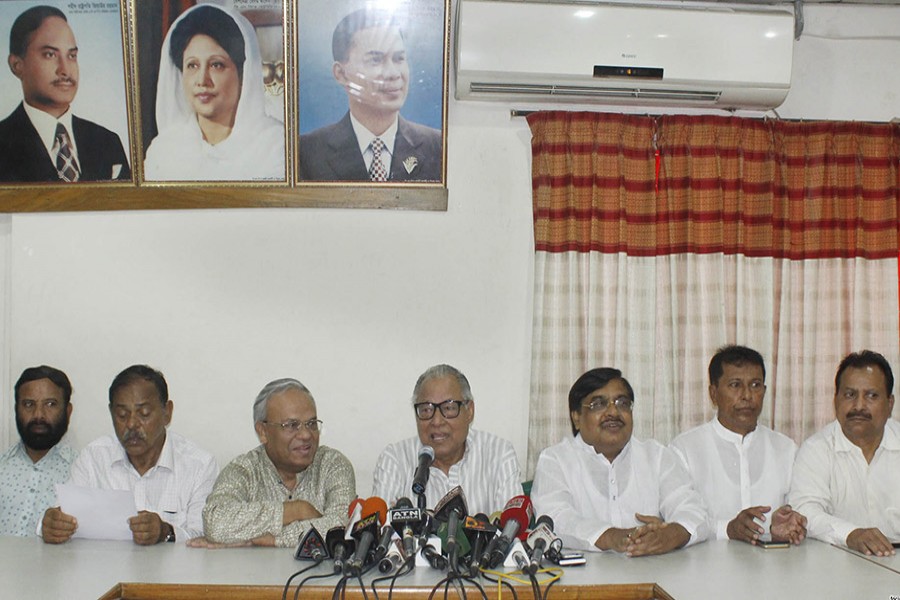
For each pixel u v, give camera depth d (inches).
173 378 163.6
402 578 106.3
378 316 165.5
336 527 111.0
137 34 156.6
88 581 104.7
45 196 160.6
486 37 156.6
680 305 164.7
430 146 161.8
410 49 159.3
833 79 174.7
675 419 163.3
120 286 163.3
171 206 161.2
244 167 160.7
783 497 146.5
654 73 158.4
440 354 166.1
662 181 165.6
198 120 159.3
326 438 164.4
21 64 157.8
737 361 144.1
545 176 163.0
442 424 132.0
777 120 167.2
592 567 112.5
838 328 166.9
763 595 100.0
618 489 136.2
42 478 150.1
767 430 149.8
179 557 116.3
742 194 165.9
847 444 140.6
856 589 102.8
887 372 138.3
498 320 167.2
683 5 168.7
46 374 150.0
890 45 175.0
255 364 164.2
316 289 164.9
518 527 109.3
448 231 166.7
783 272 167.3
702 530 125.6
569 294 162.7
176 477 142.8
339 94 159.8
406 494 138.3
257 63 158.4
